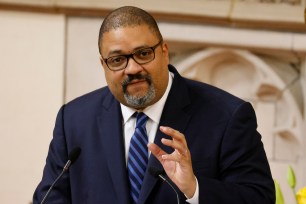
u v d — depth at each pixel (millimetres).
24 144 11469
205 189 6707
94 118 7590
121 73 6891
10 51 11453
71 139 7566
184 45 11547
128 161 7270
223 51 11445
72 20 11469
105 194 7230
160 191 7020
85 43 11453
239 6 11211
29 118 11453
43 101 11453
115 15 6992
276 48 11281
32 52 11453
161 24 11375
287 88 11391
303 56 11367
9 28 11430
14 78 11445
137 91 6898
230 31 11320
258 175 7105
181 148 6461
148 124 7387
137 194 7117
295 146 11414
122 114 7492
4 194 11461
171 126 7320
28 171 11469
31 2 11320
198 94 7578
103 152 7375
